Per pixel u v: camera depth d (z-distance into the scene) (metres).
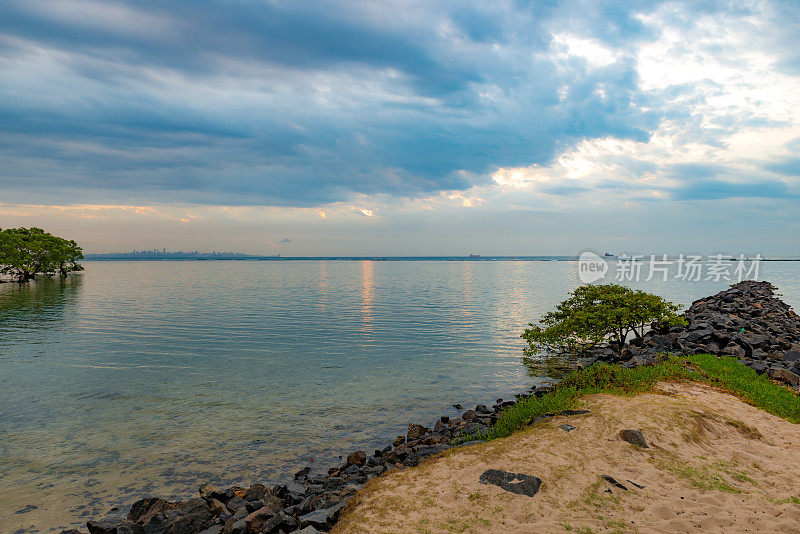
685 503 7.82
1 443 13.97
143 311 49.66
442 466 9.45
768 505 7.73
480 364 25.36
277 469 12.39
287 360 26.16
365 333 35.88
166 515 9.27
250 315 46.81
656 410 11.67
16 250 98.44
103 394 19.23
